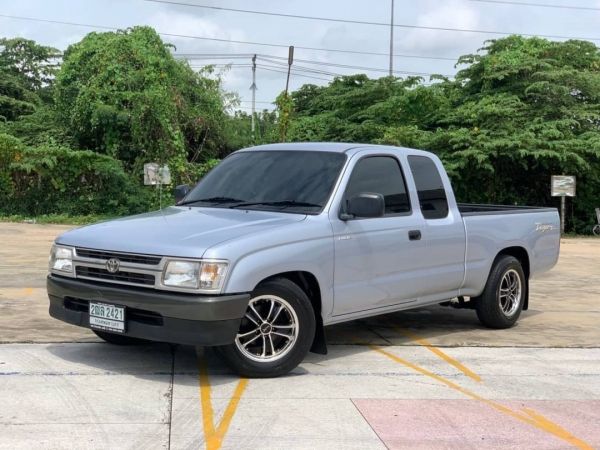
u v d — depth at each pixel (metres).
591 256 17.77
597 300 10.51
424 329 8.00
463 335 7.71
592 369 6.39
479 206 9.08
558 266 15.19
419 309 9.28
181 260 5.16
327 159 6.53
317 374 5.89
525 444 4.46
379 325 8.16
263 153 7.02
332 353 6.70
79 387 5.29
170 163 27.12
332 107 33.56
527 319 8.80
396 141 25.69
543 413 5.10
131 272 5.35
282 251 5.53
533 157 25.19
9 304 8.55
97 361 6.03
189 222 5.84
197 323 5.09
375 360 6.46
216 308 5.09
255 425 4.61
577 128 26.39
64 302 5.80
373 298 6.36
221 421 4.66
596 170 25.94
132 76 26.95
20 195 25.00
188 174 27.69
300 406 5.02
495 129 25.56
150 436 4.38
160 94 26.77
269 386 5.47
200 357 6.25
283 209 6.13
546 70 26.92
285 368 5.66
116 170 25.39
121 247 5.43
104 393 5.17
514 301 8.20
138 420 4.64
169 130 27.11
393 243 6.50
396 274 6.57
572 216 27.17
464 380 5.89
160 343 6.70
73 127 28.11
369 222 6.32
